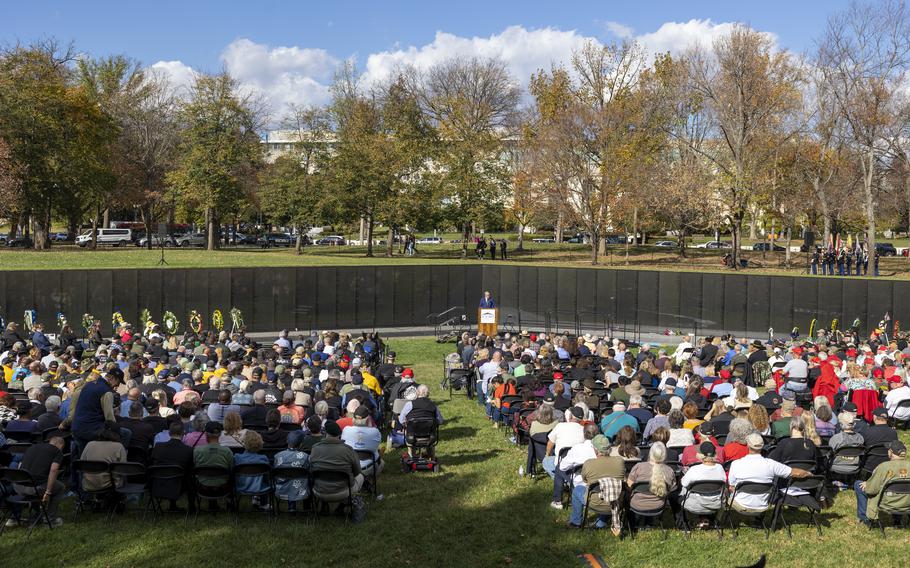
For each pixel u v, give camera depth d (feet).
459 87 223.92
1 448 36.88
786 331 120.98
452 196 201.67
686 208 172.14
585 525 35.24
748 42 158.71
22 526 34.09
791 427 36.78
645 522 35.37
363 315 126.93
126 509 36.73
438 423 45.85
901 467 33.65
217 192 186.80
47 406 41.52
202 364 60.18
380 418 53.67
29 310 104.01
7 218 172.14
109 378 45.14
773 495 34.37
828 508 37.83
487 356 68.13
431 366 91.40
